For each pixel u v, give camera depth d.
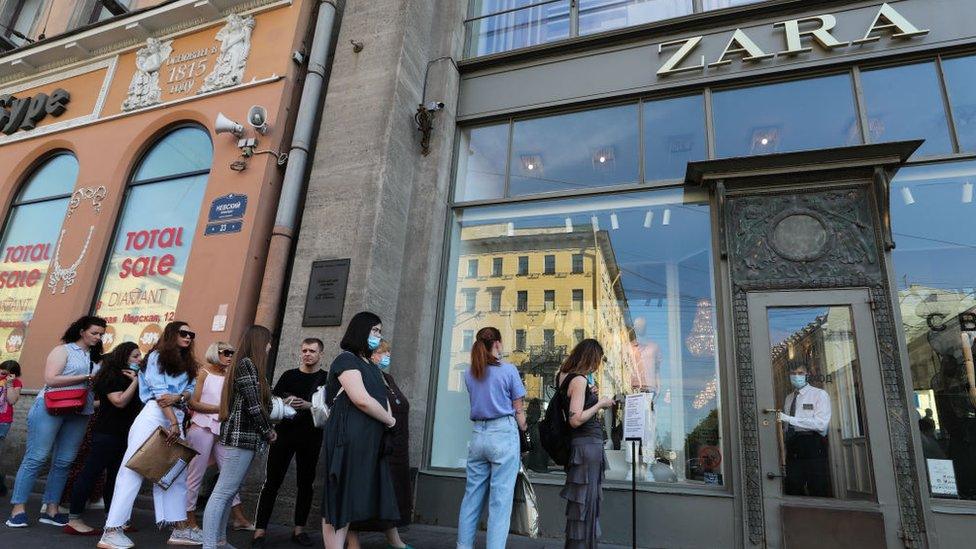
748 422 5.20
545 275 6.64
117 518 4.03
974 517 4.52
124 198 8.71
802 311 5.38
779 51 6.21
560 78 7.20
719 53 6.49
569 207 6.71
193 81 8.61
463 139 7.51
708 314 5.76
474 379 4.17
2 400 6.61
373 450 3.56
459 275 6.99
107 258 8.47
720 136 6.27
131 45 9.55
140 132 8.77
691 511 5.12
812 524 4.79
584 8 7.53
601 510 5.37
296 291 6.42
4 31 11.52
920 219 5.37
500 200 7.00
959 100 5.61
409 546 4.66
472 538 3.93
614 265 6.35
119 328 7.93
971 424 4.85
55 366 4.78
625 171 6.58
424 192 7.02
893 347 5.01
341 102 7.16
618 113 6.84
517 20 7.87
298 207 7.38
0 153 10.27
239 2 8.58
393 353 6.44
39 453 4.69
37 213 9.62
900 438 4.80
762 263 5.60
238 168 7.49
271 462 4.66
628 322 6.12
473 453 4.05
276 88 7.80
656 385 5.79
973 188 5.32
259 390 4.03
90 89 9.77
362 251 6.25
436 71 7.57
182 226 8.02
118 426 4.71
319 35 7.97
